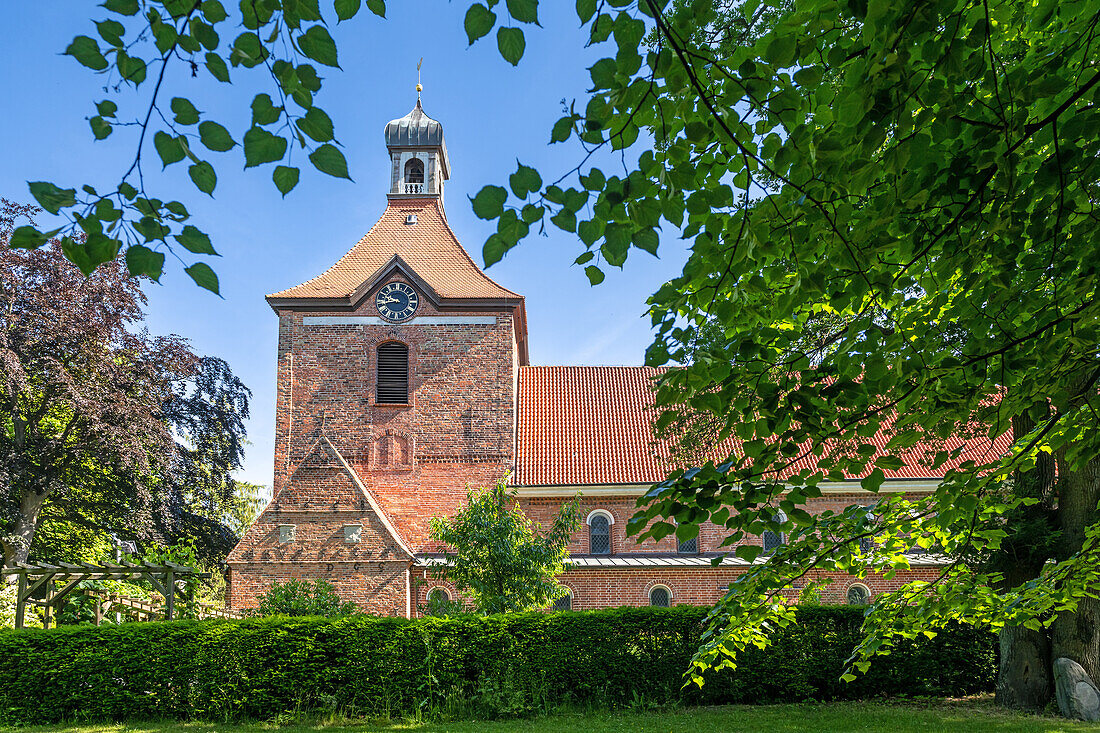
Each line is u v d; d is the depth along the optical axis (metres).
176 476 31.53
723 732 16.70
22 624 22.61
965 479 6.02
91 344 29.80
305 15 3.34
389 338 31.53
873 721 17.58
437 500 30.25
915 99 4.00
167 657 19.66
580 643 20.36
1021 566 17.91
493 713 19.36
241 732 17.92
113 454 29.33
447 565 23.27
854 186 4.05
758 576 6.58
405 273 31.86
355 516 26.50
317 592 24.33
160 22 3.32
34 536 33.09
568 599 28.28
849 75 3.87
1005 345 5.26
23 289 29.58
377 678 19.77
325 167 3.50
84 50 3.28
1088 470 17.86
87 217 3.28
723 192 4.15
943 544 7.41
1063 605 7.10
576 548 29.67
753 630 7.31
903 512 6.82
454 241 34.41
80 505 31.73
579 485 29.73
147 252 3.41
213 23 3.40
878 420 5.31
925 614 7.11
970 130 4.29
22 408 30.58
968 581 7.14
